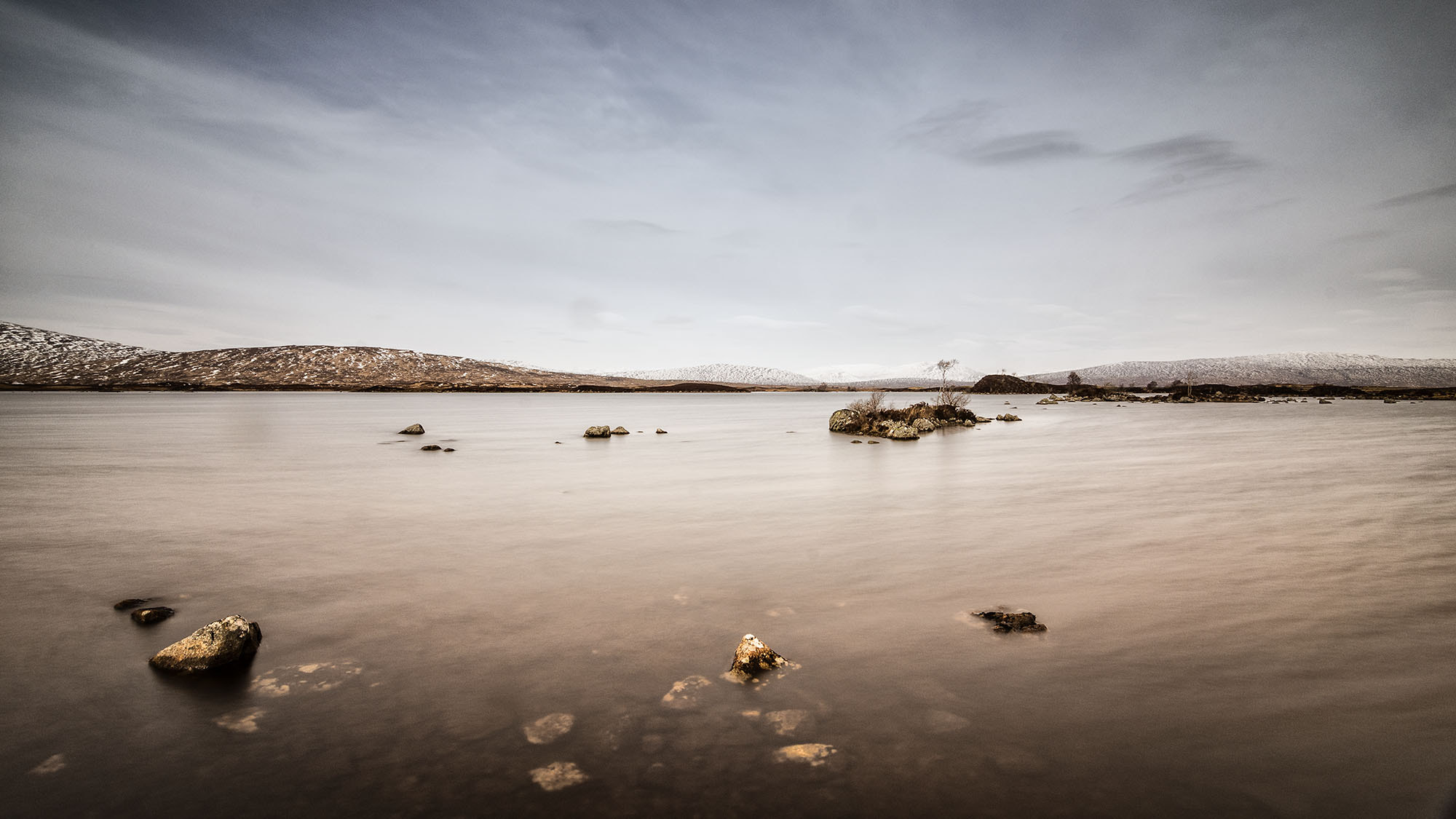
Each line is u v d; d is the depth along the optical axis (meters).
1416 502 14.62
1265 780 4.24
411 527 12.57
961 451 28.56
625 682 5.76
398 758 4.60
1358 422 51.47
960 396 52.97
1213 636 6.73
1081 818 3.88
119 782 4.35
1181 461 23.97
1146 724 4.97
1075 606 7.74
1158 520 12.91
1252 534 11.50
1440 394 140.62
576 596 8.23
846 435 40.56
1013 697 5.41
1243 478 19.19
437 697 5.51
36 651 6.55
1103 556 10.08
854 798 4.09
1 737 4.93
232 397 132.00
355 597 8.23
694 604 7.92
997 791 4.14
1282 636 6.69
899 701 5.35
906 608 7.71
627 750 4.67
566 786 4.26
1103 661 6.11
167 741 4.85
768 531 12.16
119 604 7.98
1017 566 9.53
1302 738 4.75
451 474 21.05
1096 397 131.12
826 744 4.71
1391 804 3.99
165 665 6.07
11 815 3.99
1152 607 7.64
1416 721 4.97
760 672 5.89
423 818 3.95
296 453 27.77
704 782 4.28
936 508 14.47
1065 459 24.86
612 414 72.81
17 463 23.66
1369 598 7.87
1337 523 12.44
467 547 10.92
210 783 4.34
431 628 7.15
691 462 24.67
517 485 18.50
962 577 8.98
